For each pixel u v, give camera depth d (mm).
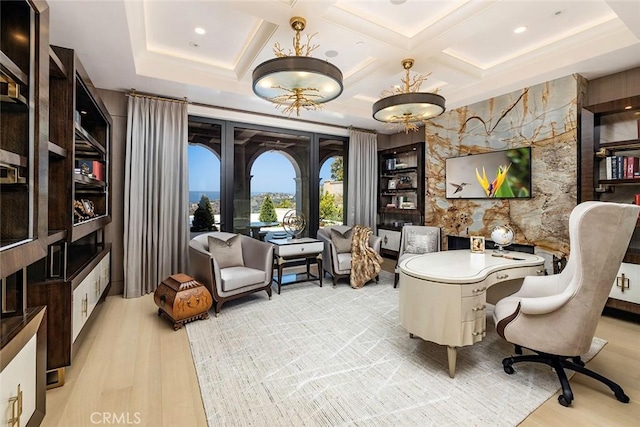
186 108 4234
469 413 1772
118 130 3930
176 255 4164
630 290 3045
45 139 1508
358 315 3291
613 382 1963
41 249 1456
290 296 3920
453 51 3514
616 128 3447
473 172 4578
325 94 2965
